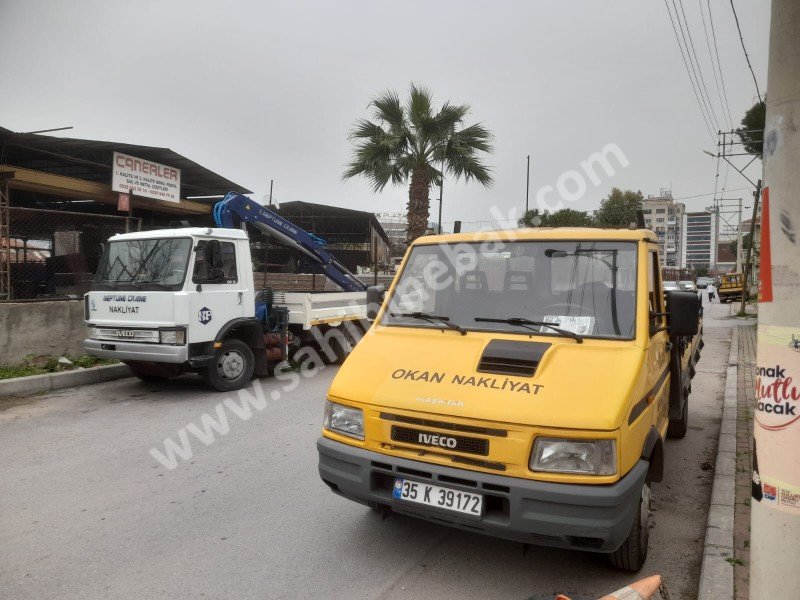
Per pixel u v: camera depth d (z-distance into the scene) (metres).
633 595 2.60
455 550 3.76
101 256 8.34
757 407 2.52
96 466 5.34
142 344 7.68
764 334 2.46
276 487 4.85
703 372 10.68
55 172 18.92
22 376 8.41
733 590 3.13
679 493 4.80
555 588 3.32
